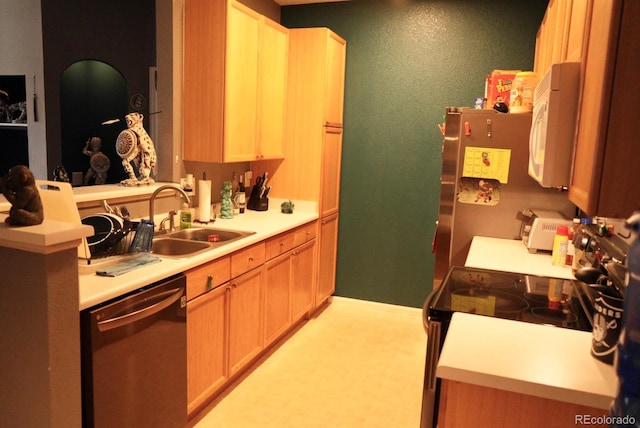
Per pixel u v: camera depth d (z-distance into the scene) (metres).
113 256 2.21
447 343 1.38
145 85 5.00
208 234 3.11
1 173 4.71
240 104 3.22
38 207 1.63
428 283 4.17
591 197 1.18
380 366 3.27
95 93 4.80
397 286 4.26
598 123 1.16
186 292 2.30
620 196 1.16
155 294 2.05
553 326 1.55
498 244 2.77
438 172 4.04
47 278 1.55
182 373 2.28
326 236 4.11
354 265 4.36
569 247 2.34
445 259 2.99
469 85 3.88
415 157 4.08
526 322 1.59
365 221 4.29
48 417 1.63
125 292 1.90
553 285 2.04
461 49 3.86
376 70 4.08
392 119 4.10
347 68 4.16
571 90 1.51
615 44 1.12
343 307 4.38
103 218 2.24
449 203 2.94
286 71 3.82
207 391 2.57
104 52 4.66
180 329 2.24
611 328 1.25
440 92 3.95
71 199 1.90
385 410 2.75
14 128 4.64
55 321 1.59
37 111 4.30
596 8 1.28
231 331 2.75
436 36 3.90
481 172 2.85
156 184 3.02
